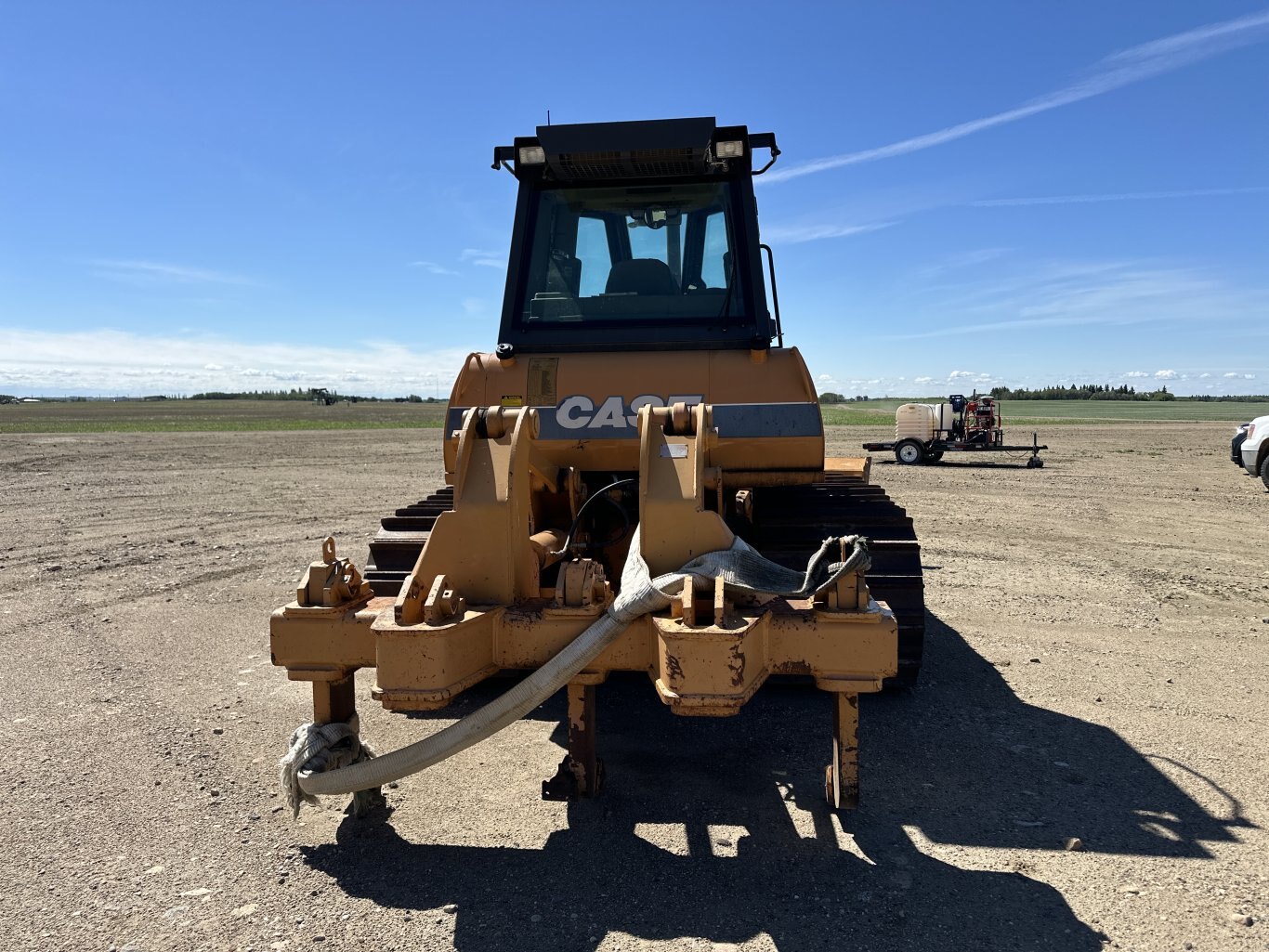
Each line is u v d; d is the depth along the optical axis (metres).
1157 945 2.55
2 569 8.43
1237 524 11.55
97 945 2.56
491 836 3.24
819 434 4.20
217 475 18.86
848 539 2.91
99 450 27.20
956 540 10.27
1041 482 17.30
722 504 3.68
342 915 2.72
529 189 4.86
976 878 2.93
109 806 3.48
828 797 3.51
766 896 2.82
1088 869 2.98
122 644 5.86
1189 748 4.07
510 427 3.28
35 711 4.57
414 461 23.17
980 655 5.61
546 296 4.80
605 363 4.38
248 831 3.28
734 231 4.74
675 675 2.70
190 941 2.58
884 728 4.33
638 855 3.09
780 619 2.94
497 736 4.29
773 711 4.57
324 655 3.07
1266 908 2.74
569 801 3.51
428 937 2.61
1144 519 12.02
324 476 18.69
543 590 3.74
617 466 4.39
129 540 10.23
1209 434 37.03
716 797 3.56
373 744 4.18
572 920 2.69
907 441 22.22
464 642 2.86
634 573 2.94
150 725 4.37
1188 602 7.10
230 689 4.93
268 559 8.99
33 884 2.90
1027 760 3.94
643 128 4.46
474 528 3.09
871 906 2.76
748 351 4.37
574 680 3.08
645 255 4.80
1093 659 5.53
